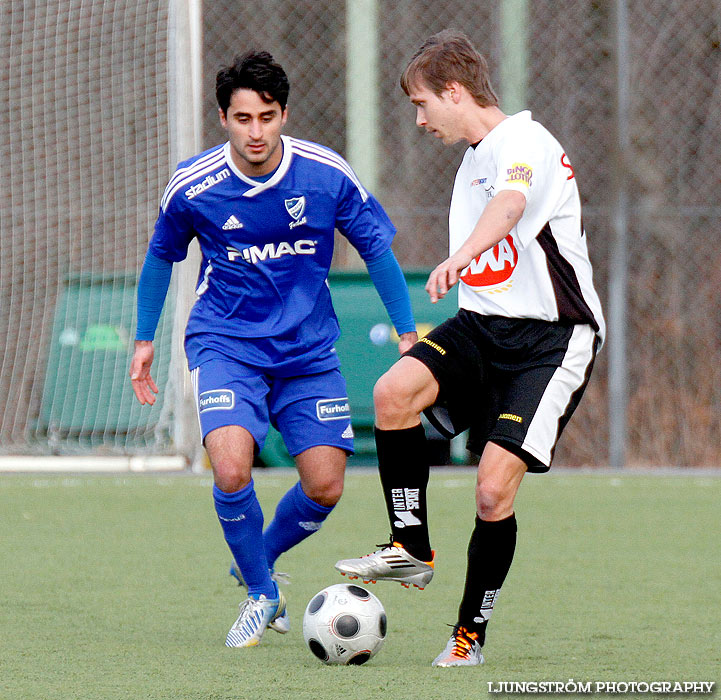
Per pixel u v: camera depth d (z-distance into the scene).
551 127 48.88
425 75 13.11
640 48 47.78
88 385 35.22
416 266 48.81
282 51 50.22
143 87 40.03
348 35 40.41
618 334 35.25
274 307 14.12
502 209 11.85
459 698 10.82
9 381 39.84
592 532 23.22
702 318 44.72
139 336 14.88
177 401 33.34
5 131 40.50
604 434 42.47
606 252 46.38
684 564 19.56
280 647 13.55
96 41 40.56
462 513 25.73
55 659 12.55
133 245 39.91
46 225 40.66
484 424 13.23
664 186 47.03
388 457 12.85
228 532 13.62
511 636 14.05
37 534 22.50
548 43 49.00
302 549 20.92
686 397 43.03
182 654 12.94
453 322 13.27
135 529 23.22
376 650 12.48
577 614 15.45
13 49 40.50
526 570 18.95
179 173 13.93
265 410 14.15
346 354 34.47
